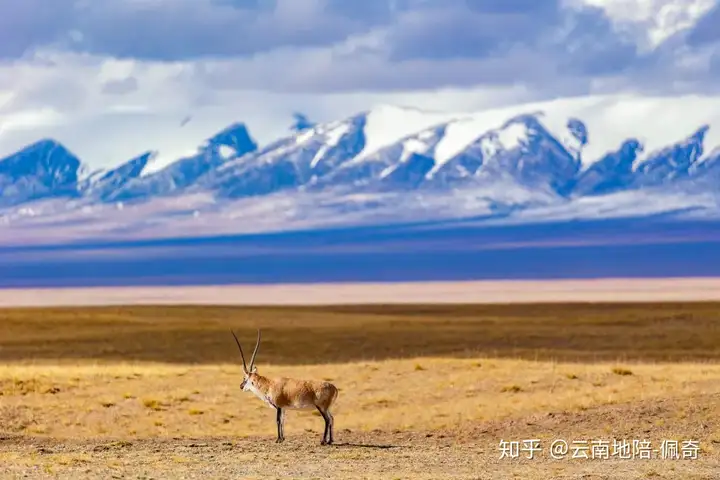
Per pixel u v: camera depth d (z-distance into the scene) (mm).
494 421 112438
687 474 77625
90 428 119125
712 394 115688
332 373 167625
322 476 75812
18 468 78250
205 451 92938
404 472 79062
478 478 74812
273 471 78875
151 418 126875
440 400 142500
